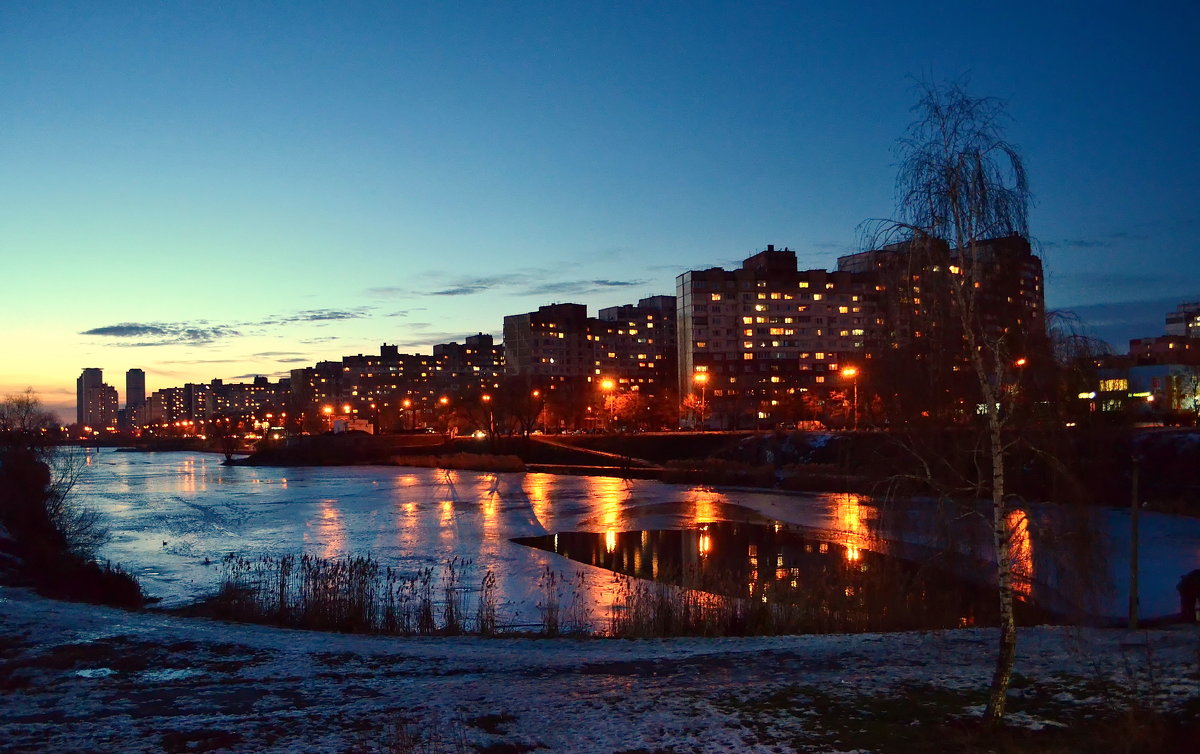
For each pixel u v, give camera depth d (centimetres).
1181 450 5878
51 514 5331
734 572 4297
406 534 5972
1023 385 1669
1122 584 3666
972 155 1485
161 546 5488
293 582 4012
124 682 2028
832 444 9631
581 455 13988
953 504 1769
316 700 1848
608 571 4397
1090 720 1509
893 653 2278
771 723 1591
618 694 1855
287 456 17225
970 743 1411
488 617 3005
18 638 2462
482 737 1538
